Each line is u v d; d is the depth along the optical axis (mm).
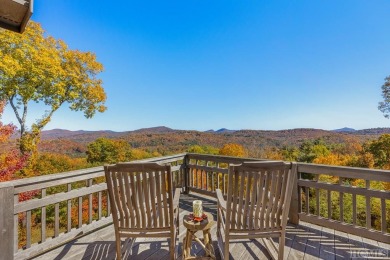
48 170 12133
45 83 10953
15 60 9398
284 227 1973
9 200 2020
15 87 9969
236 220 1949
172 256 2035
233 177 1875
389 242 2301
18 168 7801
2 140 7348
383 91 19250
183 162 4801
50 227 9625
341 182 2709
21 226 7773
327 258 2250
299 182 3051
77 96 12844
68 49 12867
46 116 12102
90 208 3000
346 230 2631
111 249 2504
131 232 2045
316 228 2953
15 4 1951
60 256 2346
